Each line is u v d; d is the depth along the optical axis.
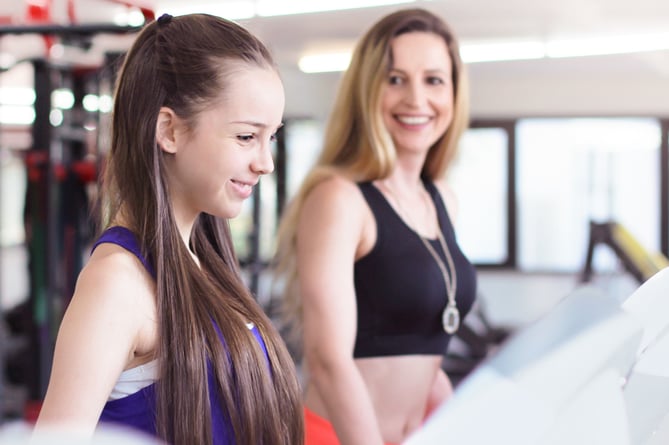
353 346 1.63
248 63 0.94
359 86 1.65
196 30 0.95
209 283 1.00
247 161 0.95
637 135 9.23
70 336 0.85
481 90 9.16
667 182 8.80
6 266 10.11
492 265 9.38
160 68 0.94
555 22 6.00
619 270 8.25
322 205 1.58
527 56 7.48
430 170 1.83
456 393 0.52
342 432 1.47
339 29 6.21
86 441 0.35
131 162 0.94
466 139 9.59
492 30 6.33
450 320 1.69
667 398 0.60
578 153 9.42
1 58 7.02
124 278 0.89
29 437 0.35
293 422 1.06
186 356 0.91
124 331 0.88
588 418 0.51
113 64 1.09
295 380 1.09
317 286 1.52
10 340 5.06
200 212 1.11
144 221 0.93
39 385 4.24
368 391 1.63
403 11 1.68
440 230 1.74
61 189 4.54
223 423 0.94
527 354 0.53
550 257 9.58
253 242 6.48
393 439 1.65
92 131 4.50
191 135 0.94
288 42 6.81
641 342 0.61
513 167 9.18
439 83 1.69
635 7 5.46
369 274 1.62
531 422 0.49
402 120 1.67
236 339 0.97
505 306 8.27
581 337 0.54
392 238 1.62
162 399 0.90
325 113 9.26
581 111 8.99
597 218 9.40
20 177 10.47
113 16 5.50
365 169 1.63
